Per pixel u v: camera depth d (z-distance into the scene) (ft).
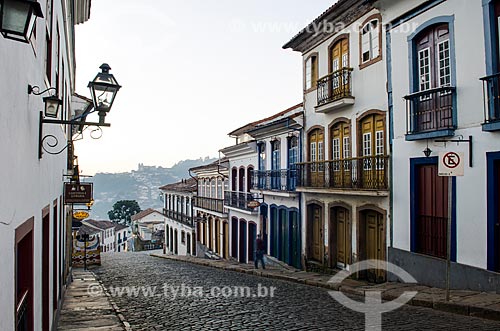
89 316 30.09
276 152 69.10
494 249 30.19
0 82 9.74
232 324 26.68
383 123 42.96
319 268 54.39
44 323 20.75
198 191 116.26
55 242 26.35
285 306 32.04
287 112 69.26
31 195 14.55
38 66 16.39
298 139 61.67
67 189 39.17
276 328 25.23
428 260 36.14
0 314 9.82
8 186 10.71
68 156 47.39
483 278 30.86
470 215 32.17
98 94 19.71
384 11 42.14
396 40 40.60
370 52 45.60
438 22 35.22
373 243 45.44
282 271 57.72
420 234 37.88
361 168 46.21
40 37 17.03
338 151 52.24
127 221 306.76
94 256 74.43
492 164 30.30
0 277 9.81
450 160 26.91
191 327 26.35
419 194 38.06
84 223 222.07
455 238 33.55
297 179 58.65
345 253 50.49
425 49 37.17
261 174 71.10
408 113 38.45
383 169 42.32
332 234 52.65
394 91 40.91
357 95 47.73
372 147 45.16
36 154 15.65
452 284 33.55
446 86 34.30
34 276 15.49
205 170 106.52
